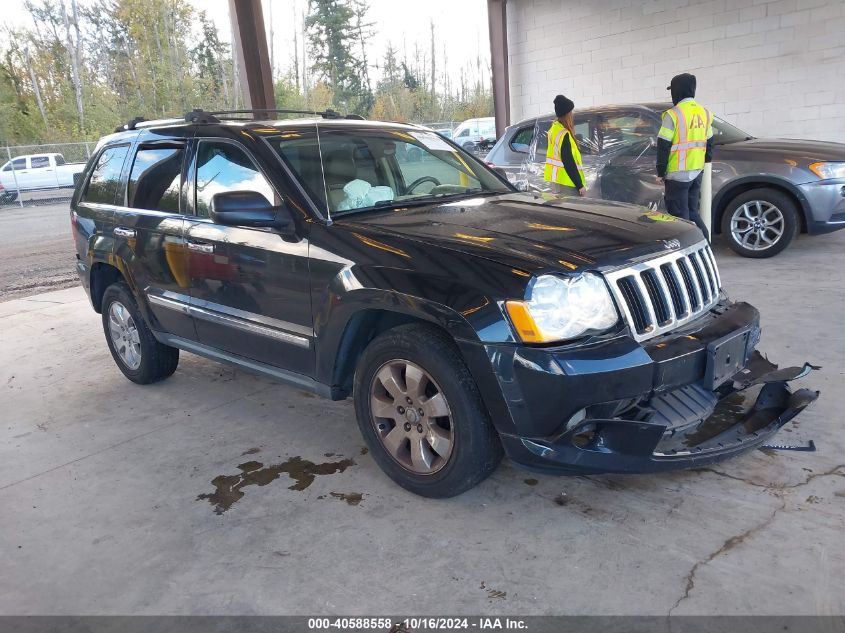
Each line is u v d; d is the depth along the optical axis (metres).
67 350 5.82
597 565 2.46
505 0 12.52
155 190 4.14
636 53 11.17
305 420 3.98
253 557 2.66
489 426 2.72
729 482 2.93
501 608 2.27
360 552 2.64
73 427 4.12
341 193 3.40
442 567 2.51
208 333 3.88
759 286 5.95
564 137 6.34
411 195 3.71
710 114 6.39
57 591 2.53
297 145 3.58
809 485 2.86
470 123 22.77
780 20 9.66
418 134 4.17
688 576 2.36
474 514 2.85
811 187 6.62
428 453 2.92
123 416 4.24
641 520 2.72
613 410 2.56
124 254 4.32
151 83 42.75
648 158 7.31
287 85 32.91
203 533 2.86
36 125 41.75
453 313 2.60
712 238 7.56
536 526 2.73
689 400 2.71
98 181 4.74
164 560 2.68
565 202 3.52
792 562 2.38
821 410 3.50
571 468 2.57
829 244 7.51
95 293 4.89
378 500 3.02
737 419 3.27
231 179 3.61
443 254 2.75
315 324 3.16
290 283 3.23
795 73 9.70
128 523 2.98
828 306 5.19
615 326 2.62
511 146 8.52
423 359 2.77
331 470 3.34
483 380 2.58
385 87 40.03
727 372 2.88
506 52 12.74
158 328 4.34
